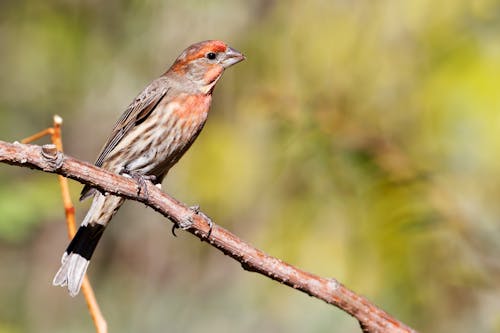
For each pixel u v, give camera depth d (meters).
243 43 13.71
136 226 15.05
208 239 6.69
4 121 15.14
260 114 12.11
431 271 11.46
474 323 11.45
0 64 15.34
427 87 11.95
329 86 12.56
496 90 11.60
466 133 11.64
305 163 11.93
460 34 12.15
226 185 12.81
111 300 14.99
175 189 13.19
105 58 14.93
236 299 14.19
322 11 13.10
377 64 12.55
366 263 11.55
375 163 11.66
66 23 15.12
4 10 15.34
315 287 6.54
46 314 15.07
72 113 15.20
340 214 11.77
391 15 12.62
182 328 14.37
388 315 6.54
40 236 15.28
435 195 11.44
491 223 11.45
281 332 13.31
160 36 14.36
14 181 12.34
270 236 12.09
